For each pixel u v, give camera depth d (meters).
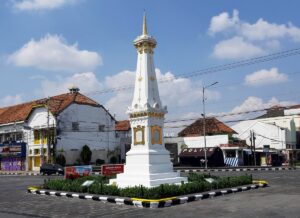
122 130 60.22
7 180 32.00
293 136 59.53
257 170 39.09
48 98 48.72
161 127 19.33
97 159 52.31
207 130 57.50
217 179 19.23
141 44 19.66
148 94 19.06
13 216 12.85
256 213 11.72
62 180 21.00
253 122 58.75
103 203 15.17
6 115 58.38
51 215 12.78
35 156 50.94
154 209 13.38
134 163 18.61
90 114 52.50
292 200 14.34
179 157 52.59
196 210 12.77
